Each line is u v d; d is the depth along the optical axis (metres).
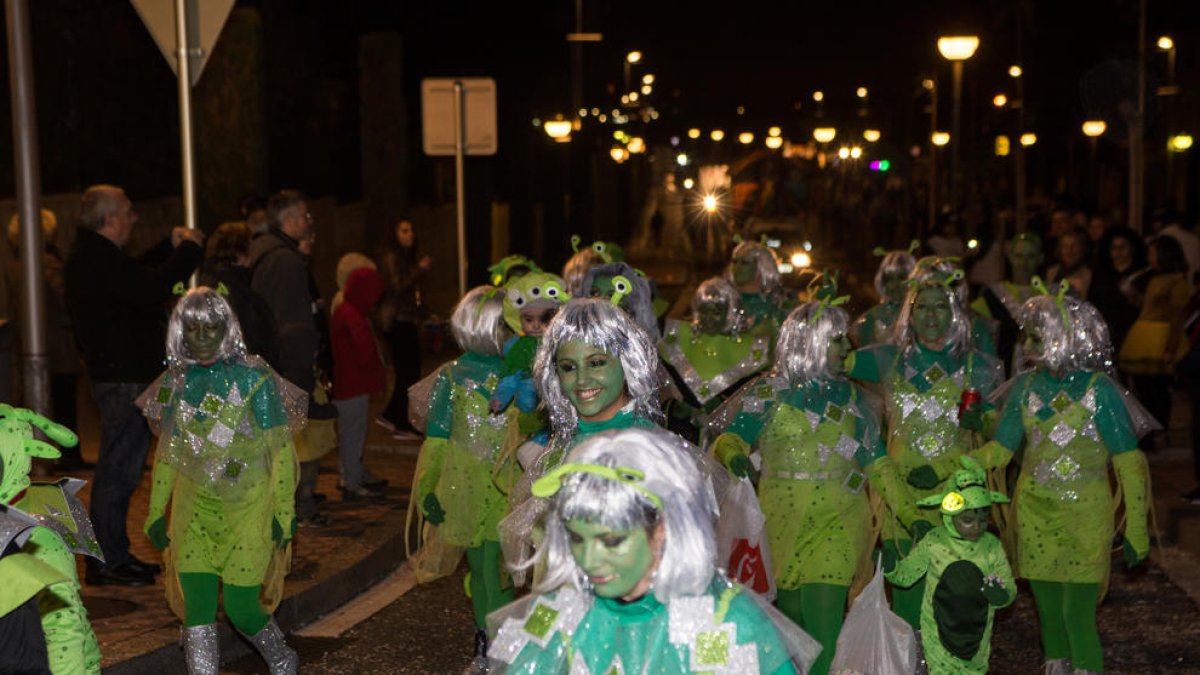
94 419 14.84
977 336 8.55
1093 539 6.51
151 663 6.88
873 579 6.38
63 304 11.58
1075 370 6.59
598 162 36.25
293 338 9.83
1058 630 6.64
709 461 4.73
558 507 3.31
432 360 20.33
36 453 4.34
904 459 7.44
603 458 3.31
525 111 28.86
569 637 3.49
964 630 6.19
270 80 25.62
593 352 4.64
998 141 39.19
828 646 6.30
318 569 8.93
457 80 13.83
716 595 3.44
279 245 10.16
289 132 26.28
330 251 25.36
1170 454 12.98
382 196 22.12
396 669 7.42
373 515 10.63
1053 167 40.94
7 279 12.19
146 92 23.27
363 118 22.11
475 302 7.14
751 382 6.60
